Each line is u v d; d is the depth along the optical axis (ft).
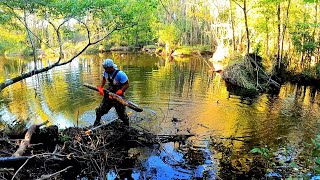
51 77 48.19
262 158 17.43
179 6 133.80
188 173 15.76
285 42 59.21
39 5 21.54
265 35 61.77
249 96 35.91
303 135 21.44
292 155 17.76
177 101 31.27
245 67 46.88
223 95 35.76
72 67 63.31
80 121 23.98
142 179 15.14
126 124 20.68
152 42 147.74
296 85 46.06
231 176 15.43
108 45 136.87
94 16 22.67
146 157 17.58
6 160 13.53
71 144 17.01
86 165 15.99
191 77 50.19
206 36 135.64
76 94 34.17
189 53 108.47
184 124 23.41
